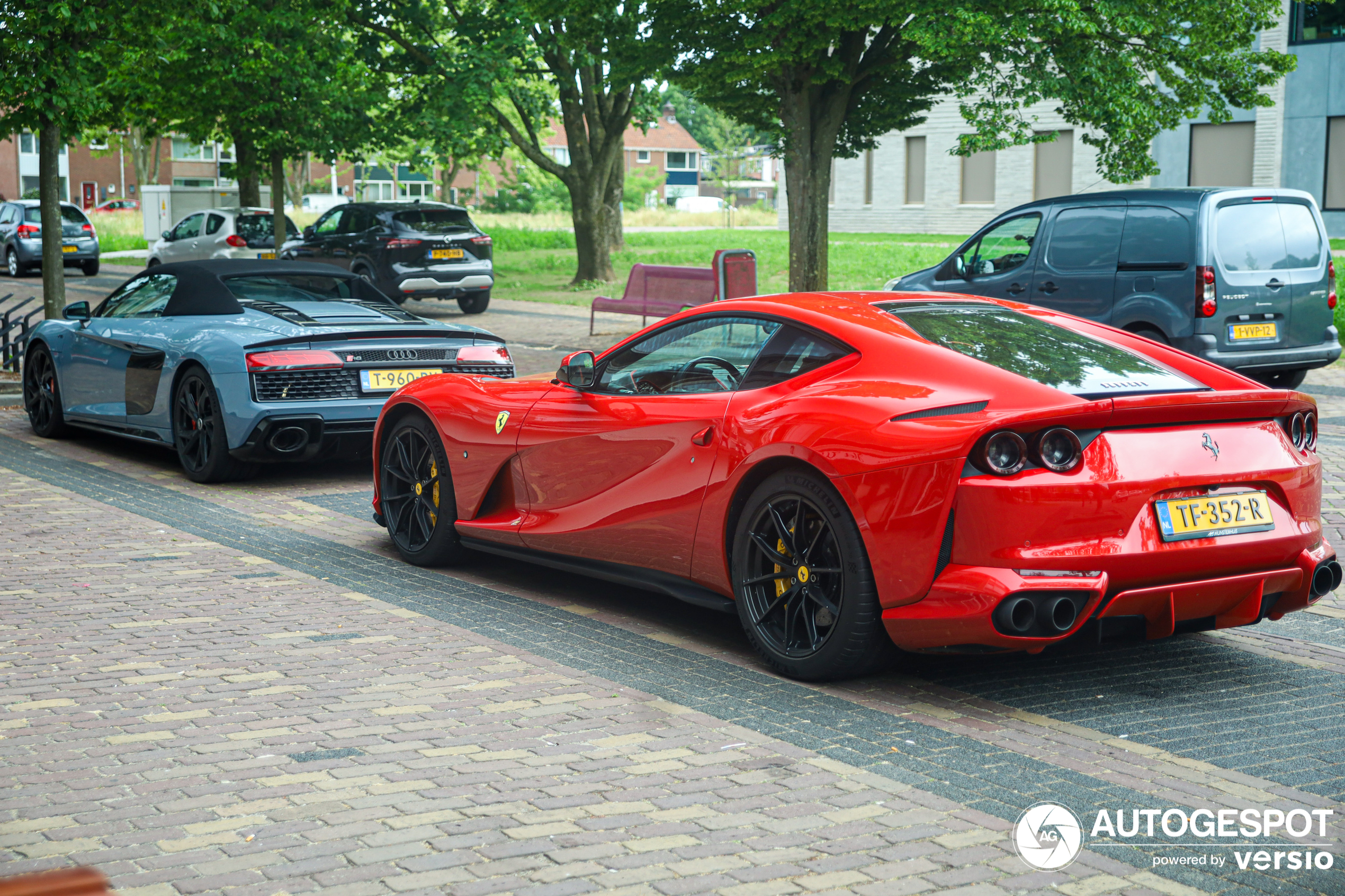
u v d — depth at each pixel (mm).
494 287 26828
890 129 17906
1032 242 11695
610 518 5316
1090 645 5090
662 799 3488
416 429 6355
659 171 113312
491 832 3262
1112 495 4117
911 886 2979
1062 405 4113
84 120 13039
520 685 4496
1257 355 10836
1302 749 3947
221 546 6711
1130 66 15281
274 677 4551
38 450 9719
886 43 16500
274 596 5711
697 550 4965
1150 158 15570
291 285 9148
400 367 8312
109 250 42406
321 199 69625
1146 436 4246
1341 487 8125
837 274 25562
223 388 8039
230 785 3561
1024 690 4523
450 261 21078
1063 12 14125
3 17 12594
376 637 5090
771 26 15344
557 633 5207
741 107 17516
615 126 26016
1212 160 34312
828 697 4422
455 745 3895
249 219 25344
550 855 3131
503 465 5895
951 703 4363
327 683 4488
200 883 2969
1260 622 5371
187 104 24172
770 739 3979
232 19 22672
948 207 41656
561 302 23484
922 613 4199
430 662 4758
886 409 4359
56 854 3121
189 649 4887
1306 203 11258
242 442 7996
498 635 5160
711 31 16406
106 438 10422
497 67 23156
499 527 5891
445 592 5867
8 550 6492
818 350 4809
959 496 4109
